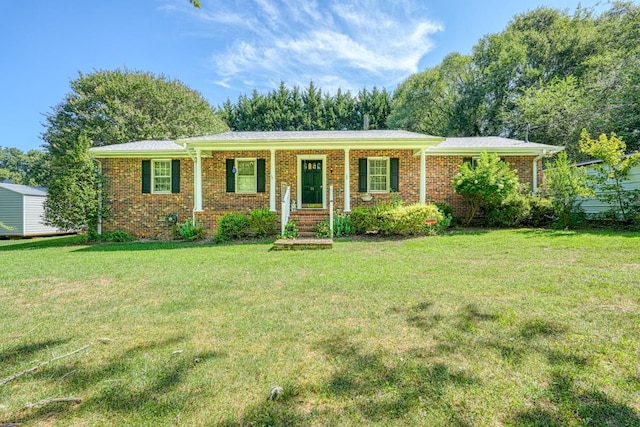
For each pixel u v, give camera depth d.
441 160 11.58
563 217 9.41
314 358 2.35
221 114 31.56
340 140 9.87
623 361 2.16
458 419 1.68
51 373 2.21
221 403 1.86
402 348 2.45
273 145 10.18
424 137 9.88
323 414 1.74
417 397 1.86
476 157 11.58
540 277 4.25
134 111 20.81
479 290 3.81
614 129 12.77
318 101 32.12
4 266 6.00
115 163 11.69
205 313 3.34
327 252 6.95
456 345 2.47
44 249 8.94
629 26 16.27
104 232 11.50
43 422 1.73
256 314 3.27
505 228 10.08
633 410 1.70
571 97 15.61
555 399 1.80
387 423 1.66
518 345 2.43
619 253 5.56
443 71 22.95
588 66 17.33
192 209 11.69
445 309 3.23
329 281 4.46
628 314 2.93
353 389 1.95
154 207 11.69
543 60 19.94
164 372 2.20
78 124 21.23
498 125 20.33
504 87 20.08
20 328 3.02
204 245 8.82
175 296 3.96
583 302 3.27
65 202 10.68
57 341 2.73
